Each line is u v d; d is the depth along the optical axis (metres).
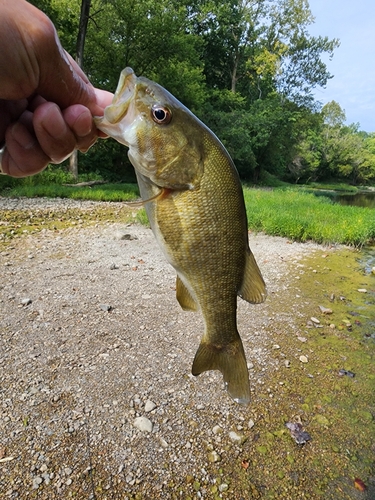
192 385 3.66
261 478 2.73
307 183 54.16
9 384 3.45
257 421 3.28
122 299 5.47
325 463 2.89
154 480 2.64
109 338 4.38
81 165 24.67
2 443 2.81
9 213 11.06
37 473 2.60
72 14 21.23
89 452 2.81
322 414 3.42
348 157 58.25
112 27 21.86
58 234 9.02
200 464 2.80
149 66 23.95
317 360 4.32
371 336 4.98
